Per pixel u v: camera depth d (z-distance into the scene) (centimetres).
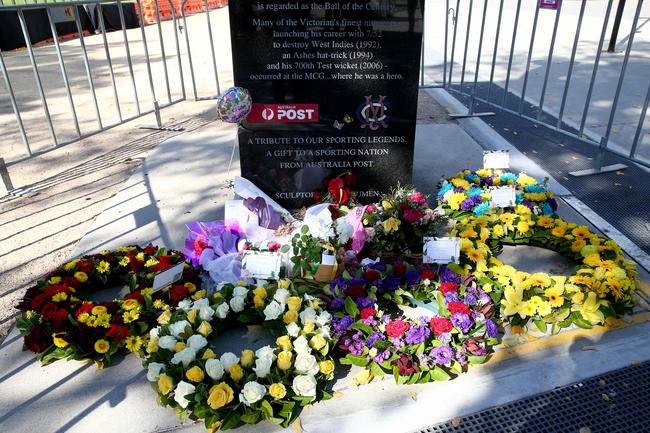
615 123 588
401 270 295
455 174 460
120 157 543
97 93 839
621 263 311
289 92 370
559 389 244
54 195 462
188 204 425
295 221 371
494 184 401
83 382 255
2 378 259
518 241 348
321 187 402
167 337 251
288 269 318
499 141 539
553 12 1595
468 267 301
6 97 844
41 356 266
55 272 310
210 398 218
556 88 739
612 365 256
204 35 1507
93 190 467
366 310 262
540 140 543
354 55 361
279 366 237
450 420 229
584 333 277
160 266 308
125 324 269
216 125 626
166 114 690
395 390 245
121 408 240
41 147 588
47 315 270
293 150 388
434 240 305
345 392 244
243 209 360
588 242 329
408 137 387
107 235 384
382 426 227
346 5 347
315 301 274
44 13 1555
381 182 402
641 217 391
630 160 439
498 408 235
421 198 355
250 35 354
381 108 377
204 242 336
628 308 287
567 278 306
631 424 226
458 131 569
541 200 376
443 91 730
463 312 258
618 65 863
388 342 253
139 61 1123
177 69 1008
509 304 272
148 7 2003
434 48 1068
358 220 336
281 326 266
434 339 255
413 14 352
